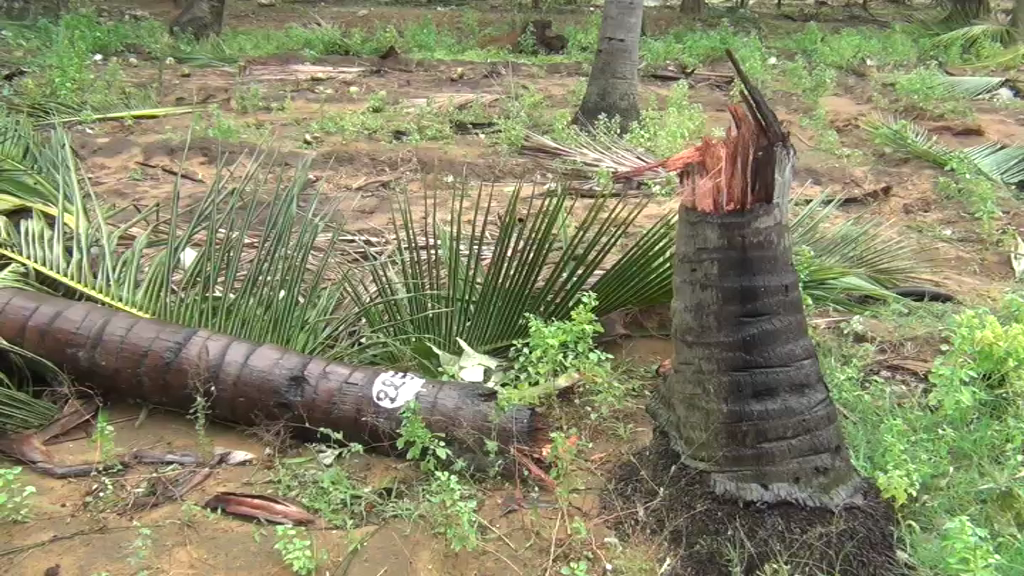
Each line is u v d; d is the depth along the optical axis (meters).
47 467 3.15
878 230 5.57
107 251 3.82
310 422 3.24
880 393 3.57
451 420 3.11
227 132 7.45
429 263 3.83
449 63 12.01
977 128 8.80
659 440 2.97
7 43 11.43
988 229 5.82
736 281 2.58
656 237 3.65
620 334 4.15
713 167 2.55
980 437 3.20
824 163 7.48
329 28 13.86
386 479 3.09
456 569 2.74
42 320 3.40
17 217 4.17
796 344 2.63
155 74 10.50
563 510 2.92
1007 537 2.72
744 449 2.64
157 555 2.76
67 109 8.06
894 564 2.63
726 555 2.62
